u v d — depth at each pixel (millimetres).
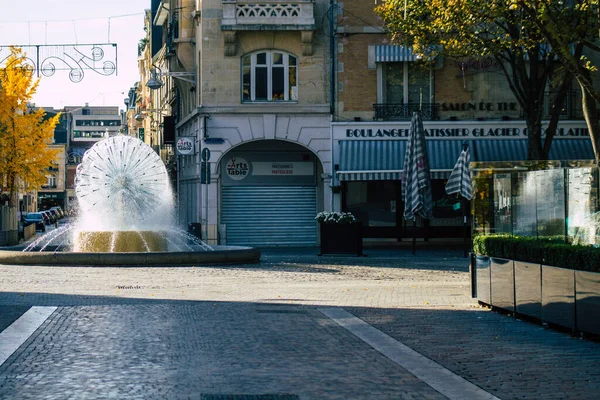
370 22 39156
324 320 14023
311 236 41281
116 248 29125
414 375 9445
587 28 21984
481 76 38750
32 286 20047
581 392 8641
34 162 54031
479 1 23875
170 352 10773
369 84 39250
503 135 38875
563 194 13586
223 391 8516
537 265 13398
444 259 30703
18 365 9797
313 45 39469
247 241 40906
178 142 41375
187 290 19375
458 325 13523
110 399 8086
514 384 9016
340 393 8500
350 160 38500
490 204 16547
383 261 29656
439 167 38062
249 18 38875
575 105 38656
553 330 13000
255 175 40938
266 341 11750
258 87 39750
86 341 11578
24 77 53250
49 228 83062
